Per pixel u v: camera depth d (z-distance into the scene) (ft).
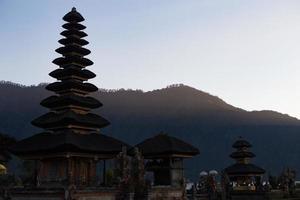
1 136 290.76
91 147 141.38
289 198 265.75
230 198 244.83
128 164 154.30
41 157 143.13
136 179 155.02
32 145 143.84
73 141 135.95
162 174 179.32
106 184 159.12
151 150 175.94
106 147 149.18
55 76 158.92
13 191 143.43
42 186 139.85
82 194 131.64
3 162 290.76
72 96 149.89
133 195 149.89
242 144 277.23
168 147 173.78
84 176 146.51
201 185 246.68
